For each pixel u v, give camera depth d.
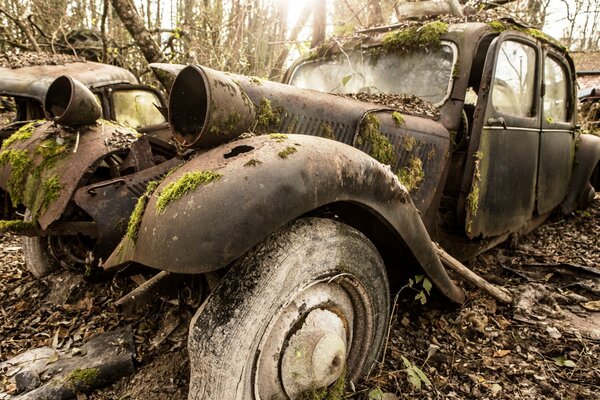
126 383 1.78
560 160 3.49
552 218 4.10
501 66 2.60
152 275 1.99
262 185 1.24
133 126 4.08
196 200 1.24
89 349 1.96
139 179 1.88
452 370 1.93
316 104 2.01
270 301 1.31
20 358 1.95
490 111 2.51
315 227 1.43
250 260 1.34
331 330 1.51
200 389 1.29
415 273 1.91
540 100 3.03
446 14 2.98
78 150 1.97
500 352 2.07
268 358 1.37
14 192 2.01
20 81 3.54
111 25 7.80
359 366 1.71
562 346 2.12
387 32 2.87
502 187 2.72
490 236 2.76
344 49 3.00
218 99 1.38
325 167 1.37
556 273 2.96
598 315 2.49
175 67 1.82
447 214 2.71
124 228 1.81
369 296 1.65
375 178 1.53
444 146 2.38
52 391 1.68
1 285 2.71
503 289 2.62
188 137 1.45
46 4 7.96
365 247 1.58
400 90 2.69
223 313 1.29
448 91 2.50
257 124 1.81
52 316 2.33
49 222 1.83
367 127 2.09
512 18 2.81
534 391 1.82
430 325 2.24
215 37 7.54
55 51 6.38
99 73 3.95
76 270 2.58
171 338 2.00
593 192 4.37
